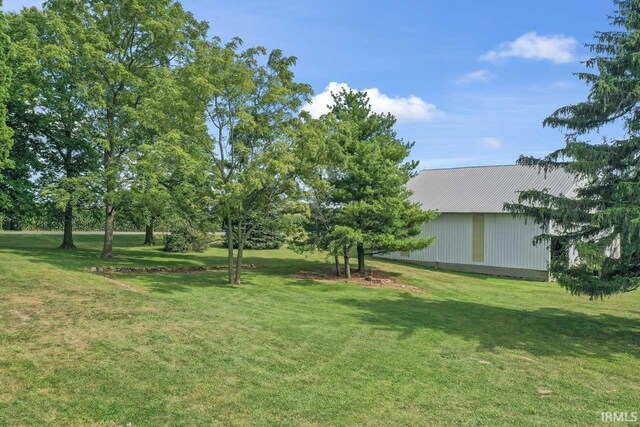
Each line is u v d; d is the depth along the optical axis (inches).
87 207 826.8
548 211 385.1
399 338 330.6
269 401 198.8
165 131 604.7
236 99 541.6
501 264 920.3
